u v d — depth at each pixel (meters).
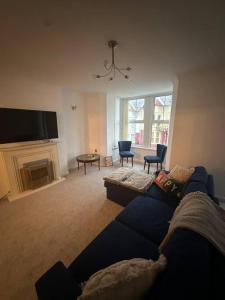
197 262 0.72
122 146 4.74
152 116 4.57
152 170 4.24
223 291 0.69
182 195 1.89
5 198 2.72
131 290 0.68
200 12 1.16
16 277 1.37
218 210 1.30
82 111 4.49
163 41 1.57
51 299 0.78
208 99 2.39
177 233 0.98
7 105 2.68
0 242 1.76
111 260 1.09
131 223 1.52
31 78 2.81
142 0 1.04
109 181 2.51
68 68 2.31
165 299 0.61
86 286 0.73
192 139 2.62
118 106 4.95
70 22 1.27
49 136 3.35
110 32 1.42
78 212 2.31
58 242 1.75
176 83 2.75
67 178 3.65
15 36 1.46
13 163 2.75
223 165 2.44
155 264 0.77
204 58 1.95
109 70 2.42
